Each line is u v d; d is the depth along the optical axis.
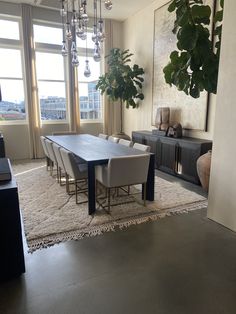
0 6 5.48
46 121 6.52
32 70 5.96
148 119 6.22
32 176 4.62
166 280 1.88
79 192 3.74
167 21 5.17
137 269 2.01
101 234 2.55
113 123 7.29
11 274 1.89
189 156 4.21
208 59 3.13
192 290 1.78
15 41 5.85
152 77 5.89
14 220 1.83
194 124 4.70
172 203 3.32
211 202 2.83
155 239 2.46
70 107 6.61
